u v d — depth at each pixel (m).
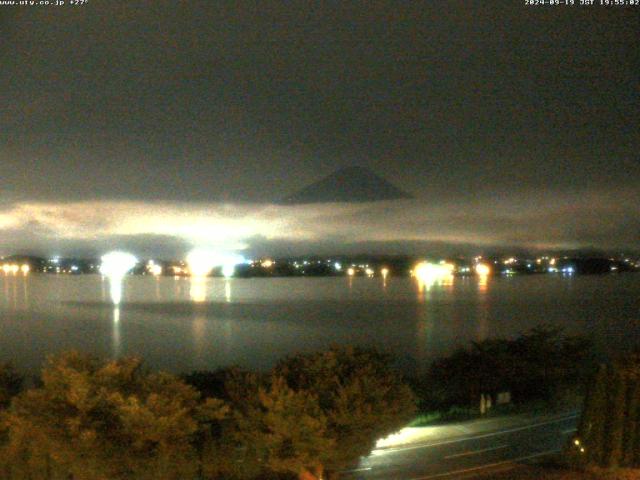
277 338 60.88
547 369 24.86
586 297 105.12
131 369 10.41
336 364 11.52
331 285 156.38
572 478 12.53
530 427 19.55
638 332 55.16
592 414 13.12
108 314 86.81
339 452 10.51
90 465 9.22
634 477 12.32
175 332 67.31
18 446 10.16
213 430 10.66
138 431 9.23
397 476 13.66
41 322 77.81
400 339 57.66
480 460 15.12
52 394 9.70
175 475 9.82
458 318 75.75
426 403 22.95
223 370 13.72
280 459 10.15
